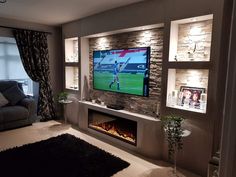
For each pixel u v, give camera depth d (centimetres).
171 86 277
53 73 501
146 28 307
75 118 447
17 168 253
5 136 367
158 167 266
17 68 633
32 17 399
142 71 316
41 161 273
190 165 255
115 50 357
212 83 224
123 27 319
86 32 396
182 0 245
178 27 273
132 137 321
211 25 243
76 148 316
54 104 502
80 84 427
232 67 40
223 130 42
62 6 319
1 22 406
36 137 365
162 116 279
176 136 233
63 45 477
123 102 363
